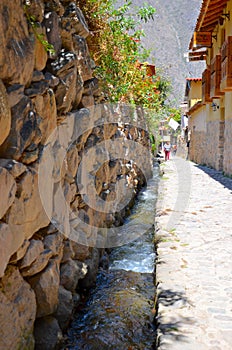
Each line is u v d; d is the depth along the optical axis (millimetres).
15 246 2268
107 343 3195
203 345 2641
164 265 4211
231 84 10266
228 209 7348
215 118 16328
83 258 3982
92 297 4059
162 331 2824
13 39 2285
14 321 2264
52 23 3086
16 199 2271
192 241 5141
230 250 4746
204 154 19656
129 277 4621
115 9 5375
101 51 5281
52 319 2957
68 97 3318
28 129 2408
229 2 11852
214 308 3201
